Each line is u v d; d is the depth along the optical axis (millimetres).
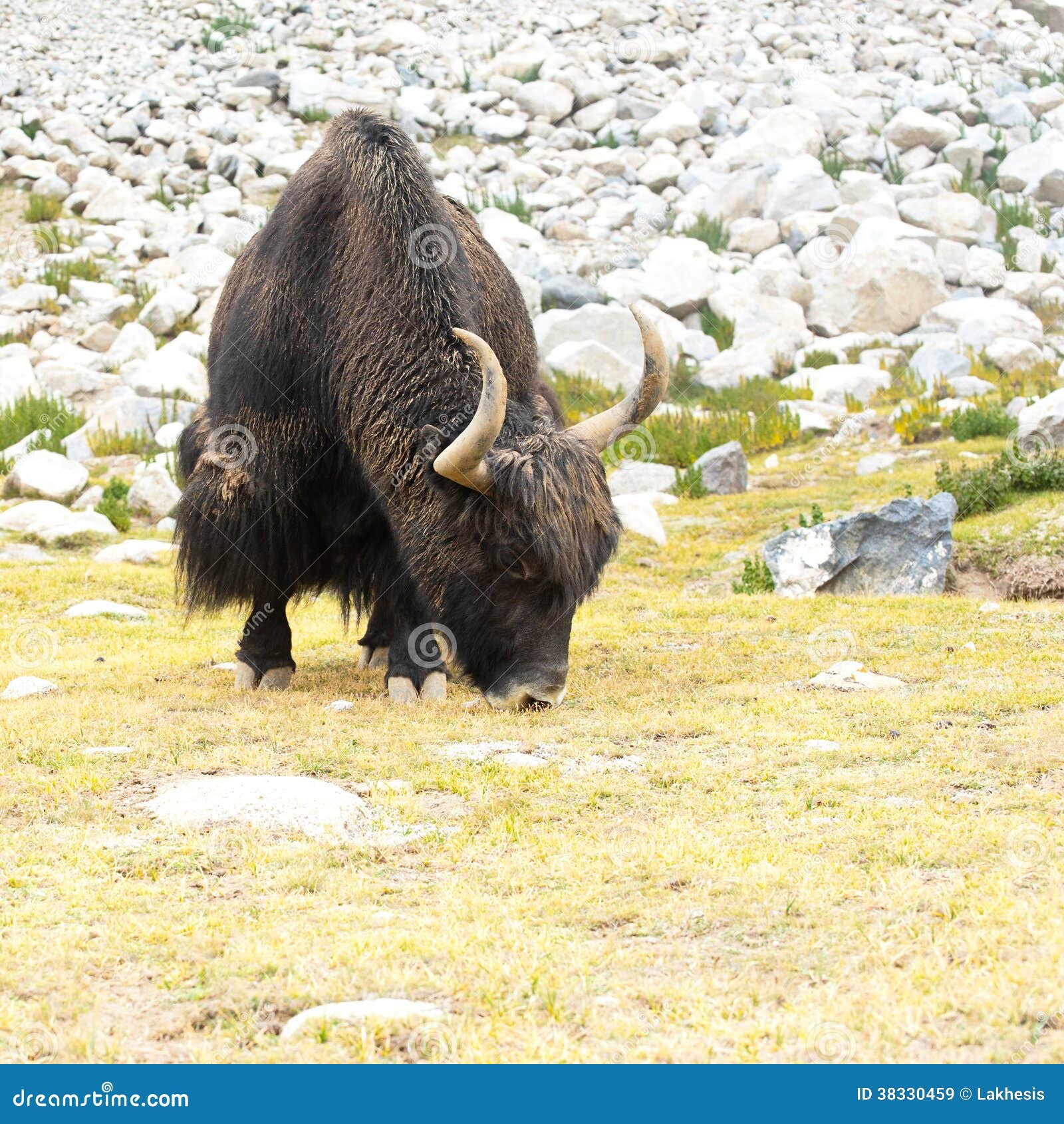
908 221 21828
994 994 3191
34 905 3934
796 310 19797
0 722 6156
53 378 18109
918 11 29656
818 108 25078
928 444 15000
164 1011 3303
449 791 5164
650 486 14750
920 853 4195
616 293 20062
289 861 4312
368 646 7949
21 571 11219
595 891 4000
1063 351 18703
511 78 25953
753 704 6465
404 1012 3201
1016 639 7828
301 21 27812
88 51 27078
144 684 7340
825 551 10469
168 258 21422
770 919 3750
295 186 7156
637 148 24688
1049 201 23359
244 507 6949
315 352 6734
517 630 6121
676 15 28562
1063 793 4836
